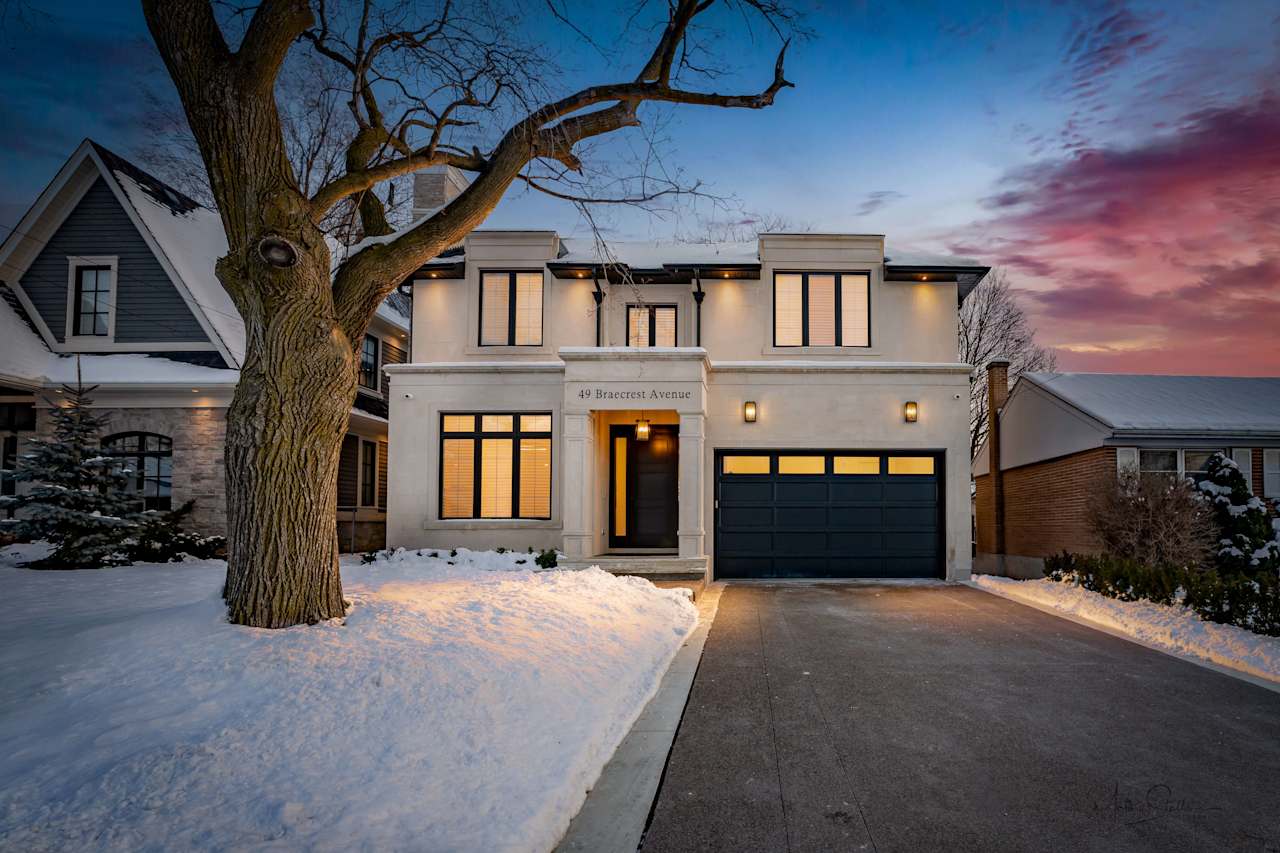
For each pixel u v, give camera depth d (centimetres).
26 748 414
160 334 1698
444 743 468
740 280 1647
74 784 375
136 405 1625
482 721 507
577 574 1115
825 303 1642
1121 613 1069
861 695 684
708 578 1465
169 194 1956
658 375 1439
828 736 571
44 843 325
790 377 1572
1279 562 1309
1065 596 1250
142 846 330
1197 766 505
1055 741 557
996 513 2111
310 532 660
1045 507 1834
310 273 666
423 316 1664
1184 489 1321
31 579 1116
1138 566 1177
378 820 370
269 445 652
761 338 1630
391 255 750
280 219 664
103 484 1362
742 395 1577
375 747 451
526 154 804
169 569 1301
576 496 1427
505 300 1664
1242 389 1777
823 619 1084
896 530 1574
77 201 1731
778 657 840
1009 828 412
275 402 656
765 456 1592
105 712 464
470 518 1574
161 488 1628
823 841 398
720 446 1570
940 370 1562
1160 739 560
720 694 689
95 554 1285
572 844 394
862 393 1566
